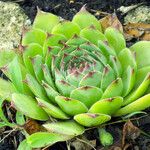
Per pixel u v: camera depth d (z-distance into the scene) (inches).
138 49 12.6
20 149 12.3
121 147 12.5
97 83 11.5
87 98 11.6
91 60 11.7
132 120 13.0
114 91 11.5
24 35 12.5
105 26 13.2
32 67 12.4
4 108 14.1
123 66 12.2
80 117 11.3
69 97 11.7
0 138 13.6
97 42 12.4
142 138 12.8
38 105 11.6
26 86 12.4
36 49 12.3
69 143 12.5
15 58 12.1
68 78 11.6
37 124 12.8
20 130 13.2
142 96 12.2
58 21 13.1
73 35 11.9
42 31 12.6
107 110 11.6
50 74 12.0
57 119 12.3
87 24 12.9
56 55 11.8
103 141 12.0
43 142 11.7
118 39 12.4
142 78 12.2
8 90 12.4
